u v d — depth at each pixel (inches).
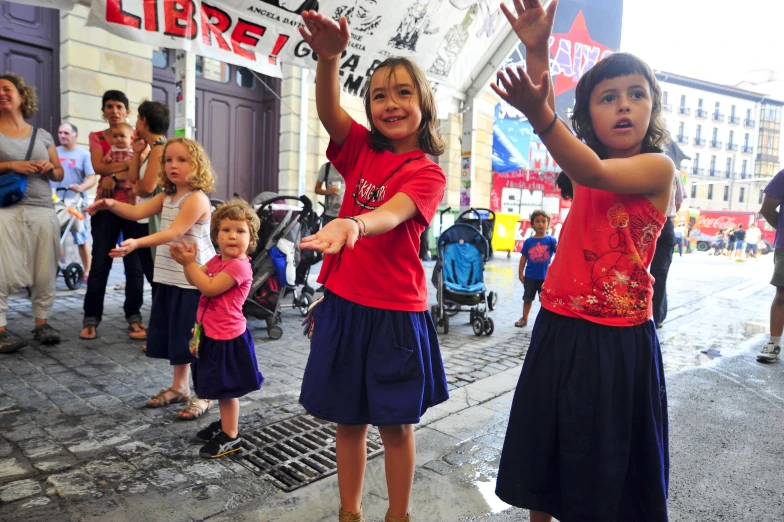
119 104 181.0
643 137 64.2
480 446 110.6
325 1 198.1
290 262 193.0
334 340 69.9
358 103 430.9
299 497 88.7
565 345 64.6
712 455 108.2
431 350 75.9
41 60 299.4
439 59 256.2
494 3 253.0
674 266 629.6
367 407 69.9
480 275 219.0
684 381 158.4
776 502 90.0
